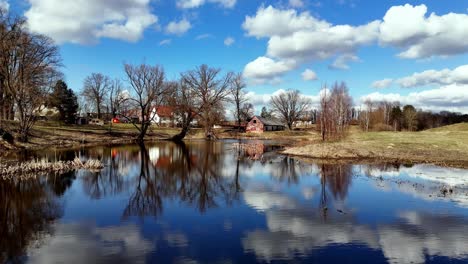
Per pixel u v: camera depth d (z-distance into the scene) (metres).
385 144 44.34
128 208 18.00
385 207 17.98
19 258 11.81
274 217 16.41
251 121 117.38
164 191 22.23
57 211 17.41
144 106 67.31
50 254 12.15
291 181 25.31
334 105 53.50
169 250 12.51
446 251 12.45
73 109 80.38
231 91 79.88
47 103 53.16
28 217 16.38
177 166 33.66
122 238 13.67
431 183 23.95
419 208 17.73
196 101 76.25
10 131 47.31
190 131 88.50
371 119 101.88
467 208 17.69
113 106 100.94
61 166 29.34
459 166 31.62
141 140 67.19
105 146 53.78
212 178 26.97
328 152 40.56
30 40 44.03
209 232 14.38
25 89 45.03
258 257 11.93
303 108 120.69
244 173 29.22
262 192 21.83
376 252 12.38
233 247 12.80
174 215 16.80
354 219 16.06
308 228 14.86
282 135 96.19
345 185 23.55
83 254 12.13
